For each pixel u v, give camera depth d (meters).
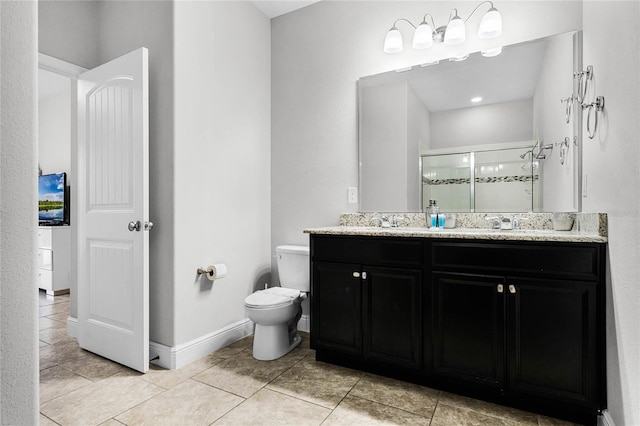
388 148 2.48
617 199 1.29
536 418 1.57
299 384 1.89
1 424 0.48
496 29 2.03
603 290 1.45
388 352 1.91
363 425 1.52
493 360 1.65
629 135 1.15
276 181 2.96
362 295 2.00
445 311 1.76
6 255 0.49
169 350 2.08
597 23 1.56
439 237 1.77
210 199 2.37
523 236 1.58
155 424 1.53
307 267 2.48
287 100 2.92
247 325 2.68
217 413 1.61
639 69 1.06
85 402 1.70
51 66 2.26
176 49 2.12
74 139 2.65
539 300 1.56
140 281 2.00
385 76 2.50
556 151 1.98
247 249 2.71
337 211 2.68
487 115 2.18
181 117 2.15
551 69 2.00
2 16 0.50
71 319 2.70
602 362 1.45
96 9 2.54
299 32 2.87
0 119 0.49
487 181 2.18
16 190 0.50
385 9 2.51
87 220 2.33
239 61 2.66
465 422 1.54
